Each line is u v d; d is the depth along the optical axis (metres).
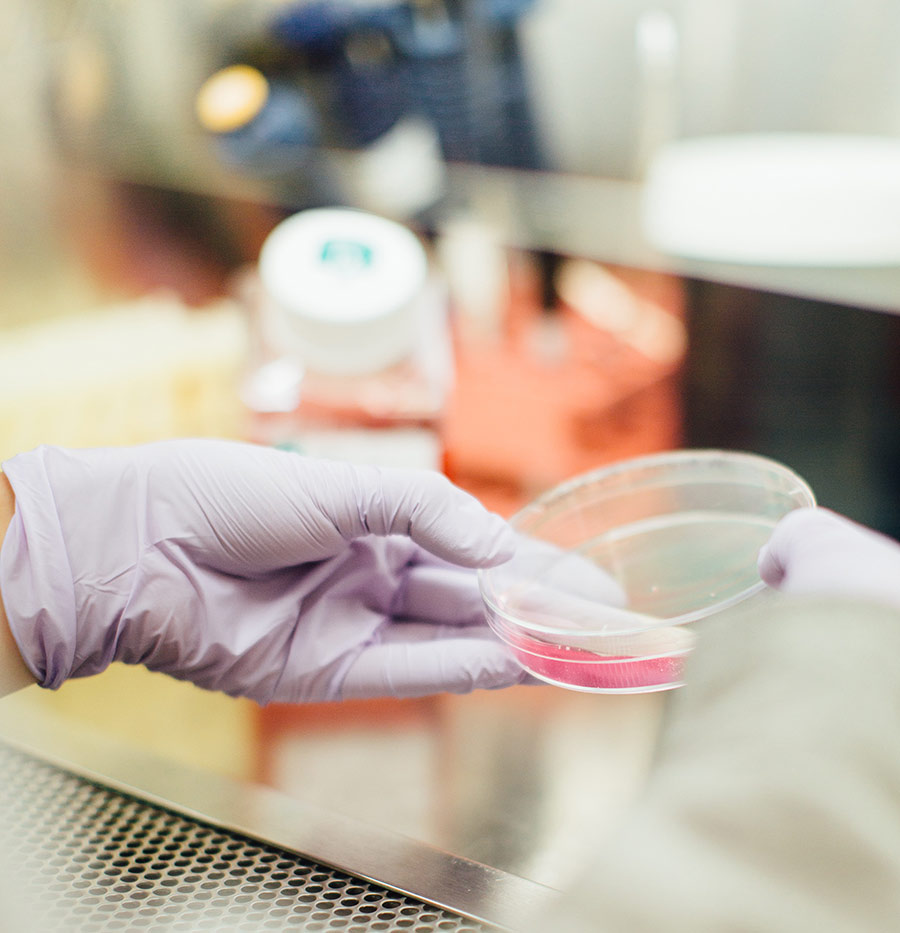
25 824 0.48
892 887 0.25
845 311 0.99
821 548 0.46
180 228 1.24
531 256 1.14
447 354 1.09
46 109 1.19
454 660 0.64
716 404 1.07
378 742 0.79
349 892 0.43
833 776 0.26
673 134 1.18
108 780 0.51
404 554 0.71
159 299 1.22
